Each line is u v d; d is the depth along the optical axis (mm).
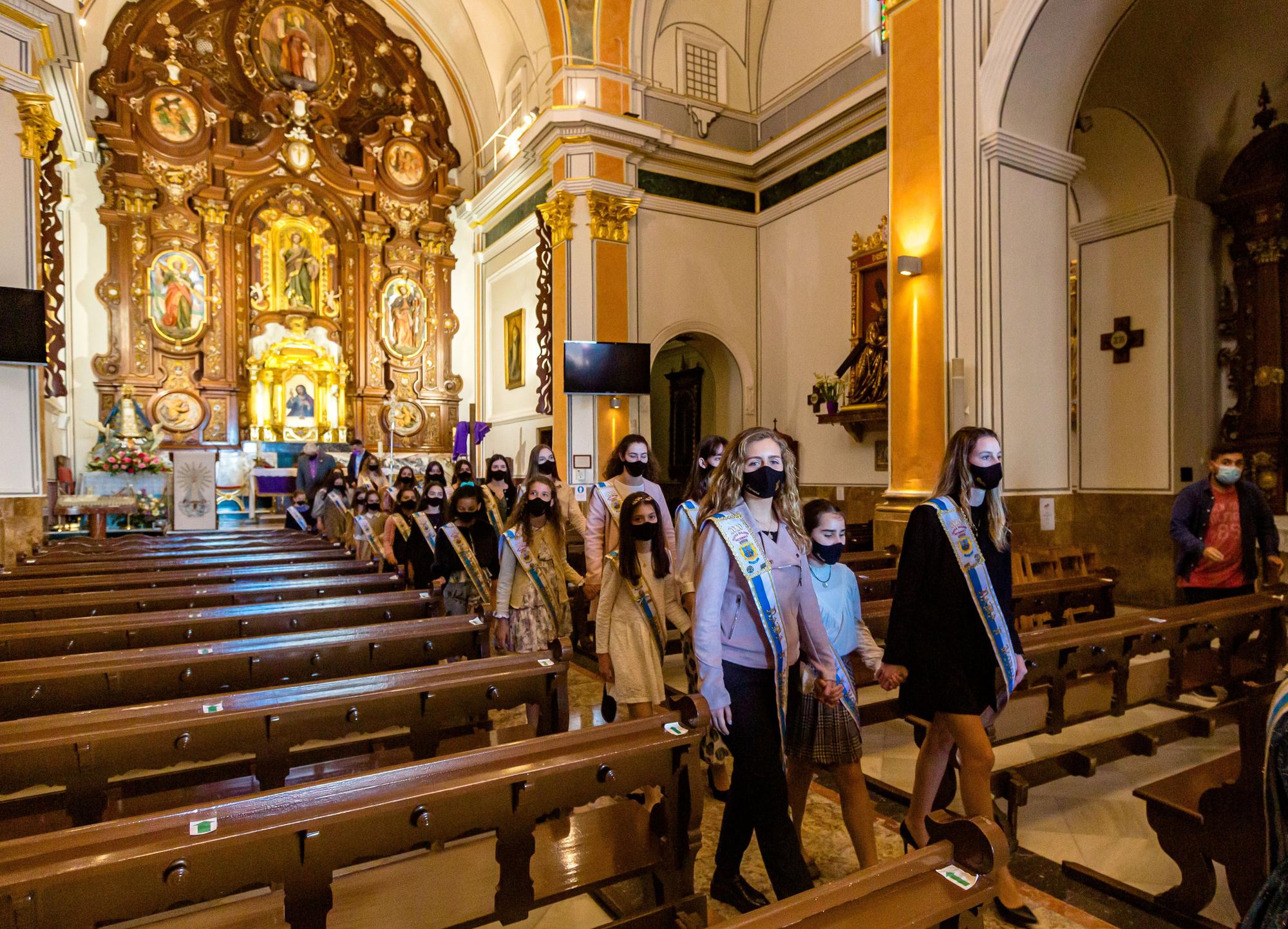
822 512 2965
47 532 11086
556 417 11930
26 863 1552
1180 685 3965
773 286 12750
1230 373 8547
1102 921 2701
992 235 6902
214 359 14609
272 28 15227
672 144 12125
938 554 2662
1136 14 7254
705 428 14156
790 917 1445
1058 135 7328
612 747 2176
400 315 16281
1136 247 8539
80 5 11344
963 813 3387
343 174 15828
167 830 1695
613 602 3562
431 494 6645
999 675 2613
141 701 3115
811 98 12031
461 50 16156
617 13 12062
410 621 3996
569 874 2213
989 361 6891
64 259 13352
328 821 1747
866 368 10281
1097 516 8828
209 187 14570
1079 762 3262
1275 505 8070
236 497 14477
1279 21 7754
